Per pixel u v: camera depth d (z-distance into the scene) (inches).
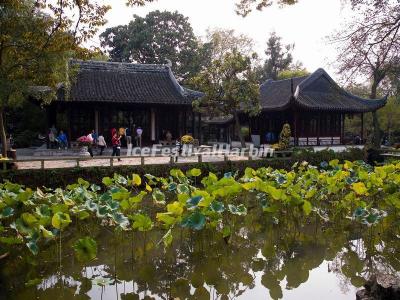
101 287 295.6
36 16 655.1
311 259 353.7
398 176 487.5
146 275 318.3
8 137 1159.6
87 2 505.0
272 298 274.2
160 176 702.5
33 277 313.9
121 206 392.8
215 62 952.9
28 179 625.6
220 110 994.7
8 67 701.9
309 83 1190.3
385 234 423.2
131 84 1120.8
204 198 356.5
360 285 296.0
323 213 491.8
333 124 1208.2
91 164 770.8
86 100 988.6
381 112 1414.9
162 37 1918.1
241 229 443.8
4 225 432.1
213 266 337.4
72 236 411.2
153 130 1134.4
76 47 589.0
